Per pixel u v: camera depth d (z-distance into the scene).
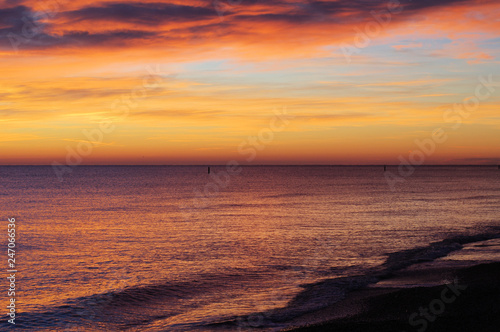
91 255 28.47
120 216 51.81
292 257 27.03
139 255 28.33
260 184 135.00
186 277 22.22
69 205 66.25
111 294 19.14
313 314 15.48
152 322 15.44
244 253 28.69
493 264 20.80
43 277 22.55
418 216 49.34
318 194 89.69
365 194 88.81
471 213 52.12
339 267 23.86
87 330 14.79
